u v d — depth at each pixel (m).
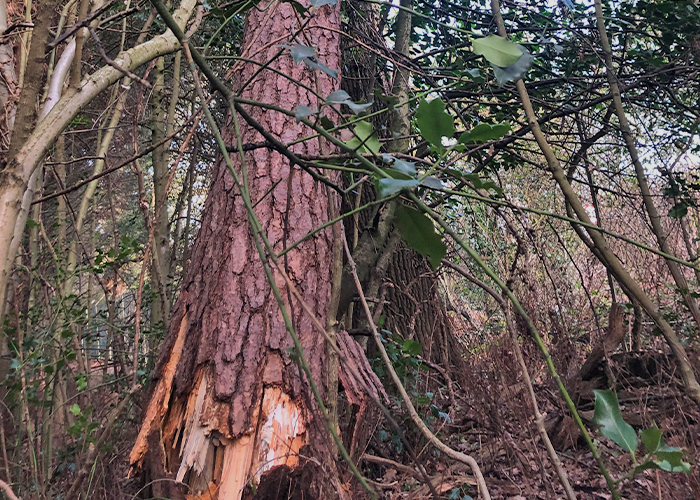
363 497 1.32
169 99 3.22
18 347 1.55
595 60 2.50
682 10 2.06
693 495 1.48
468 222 3.74
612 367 2.66
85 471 1.05
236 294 1.58
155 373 1.63
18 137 0.79
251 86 2.05
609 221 3.45
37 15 0.80
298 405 1.44
